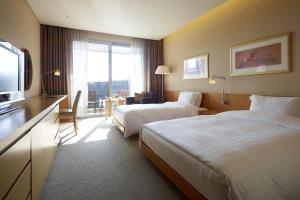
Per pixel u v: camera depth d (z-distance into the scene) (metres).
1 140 0.76
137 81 6.02
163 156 1.96
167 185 1.94
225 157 1.30
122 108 3.86
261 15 3.05
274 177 1.16
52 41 4.90
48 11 3.93
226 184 1.12
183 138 1.79
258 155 1.31
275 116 2.29
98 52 5.75
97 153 2.80
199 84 4.55
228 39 3.69
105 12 3.95
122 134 3.80
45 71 4.87
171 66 5.78
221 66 3.87
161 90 6.31
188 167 1.52
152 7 3.69
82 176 2.11
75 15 4.14
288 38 2.67
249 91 3.30
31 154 1.32
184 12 3.92
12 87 1.86
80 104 5.36
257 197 1.07
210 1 3.44
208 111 3.89
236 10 3.49
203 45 4.37
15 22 2.83
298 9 2.57
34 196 1.39
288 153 1.36
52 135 2.39
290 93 2.70
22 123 1.13
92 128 4.27
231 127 2.10
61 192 1.80
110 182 1.99
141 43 6.02
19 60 2.08
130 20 4.40
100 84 5.88
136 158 2.63
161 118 3.57
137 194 1.78
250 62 3.23
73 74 5.20
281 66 2.77
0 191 0.79
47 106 2.06
